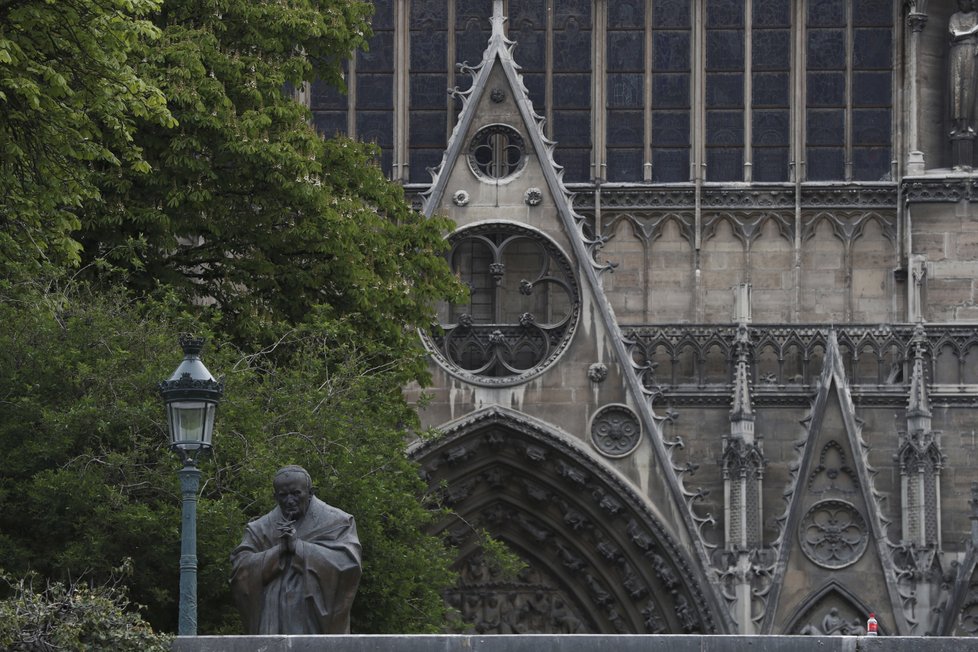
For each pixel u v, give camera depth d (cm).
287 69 7275
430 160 10294
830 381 9544
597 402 9481
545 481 9594
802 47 10269
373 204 7681
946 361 9856
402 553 6456
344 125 10269
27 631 4184
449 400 9475
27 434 5900
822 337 9894
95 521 5756
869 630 5384
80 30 5647
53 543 5859
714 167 10281
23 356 5975
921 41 10150
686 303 10169
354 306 7162
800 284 10150
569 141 10300
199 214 6981
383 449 6562
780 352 9850
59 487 5716
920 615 9369
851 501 9450
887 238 10169
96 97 5741
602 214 10231
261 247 7081
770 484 9706
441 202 9638
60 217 5950
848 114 10250
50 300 6059
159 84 6825
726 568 9412
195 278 7350
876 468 9712
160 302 6638
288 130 7181
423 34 10350
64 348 6009
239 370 6400
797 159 10212
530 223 9606
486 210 9625
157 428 5975
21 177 5781
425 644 4194
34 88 5425
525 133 9662
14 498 5875
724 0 10344
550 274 9600
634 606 9600
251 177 7006
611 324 9519
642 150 10281
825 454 9494
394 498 6569
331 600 4509
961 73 10044
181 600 4941
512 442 9525
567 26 10362
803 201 10194
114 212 6800
